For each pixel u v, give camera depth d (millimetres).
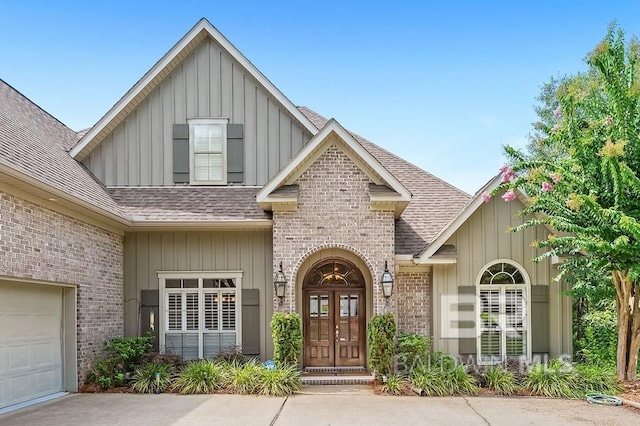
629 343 11195
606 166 10070
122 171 13508
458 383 10562
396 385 10484
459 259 12562
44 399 9852
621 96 10195
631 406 9406
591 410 9109
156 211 12500
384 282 11703
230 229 12719
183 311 12797
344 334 12703
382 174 11766
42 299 10078
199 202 12898
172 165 13539
